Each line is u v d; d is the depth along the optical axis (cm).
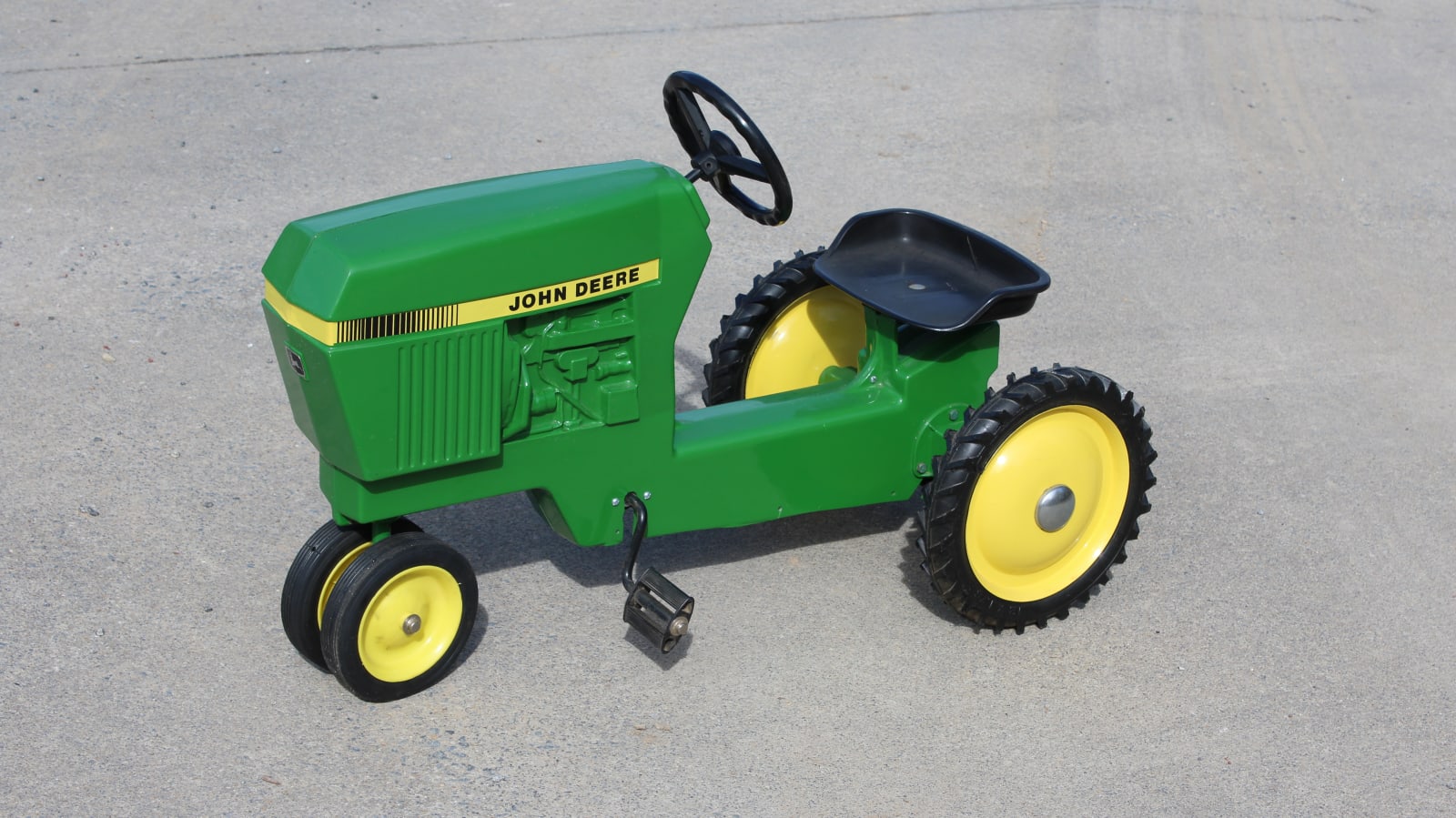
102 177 660
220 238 608
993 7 998
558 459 340
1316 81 889
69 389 486
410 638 344
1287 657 381
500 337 317
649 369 341
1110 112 814
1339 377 543
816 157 723
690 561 412
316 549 341
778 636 380
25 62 798
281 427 473
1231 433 498
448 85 796
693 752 334
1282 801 327
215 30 867
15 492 426
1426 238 677
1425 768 340
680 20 930
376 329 300
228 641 368
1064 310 585
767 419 369
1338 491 464
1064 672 371
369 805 313
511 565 406
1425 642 389
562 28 902
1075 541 386
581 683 357
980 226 659
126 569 394
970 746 341
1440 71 917
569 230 318
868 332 388
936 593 396
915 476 389
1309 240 668
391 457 315
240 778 319
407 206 315
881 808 319
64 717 335
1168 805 324
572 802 317
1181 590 410
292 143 709
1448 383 542
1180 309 591
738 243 624
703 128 364
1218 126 804
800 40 904
